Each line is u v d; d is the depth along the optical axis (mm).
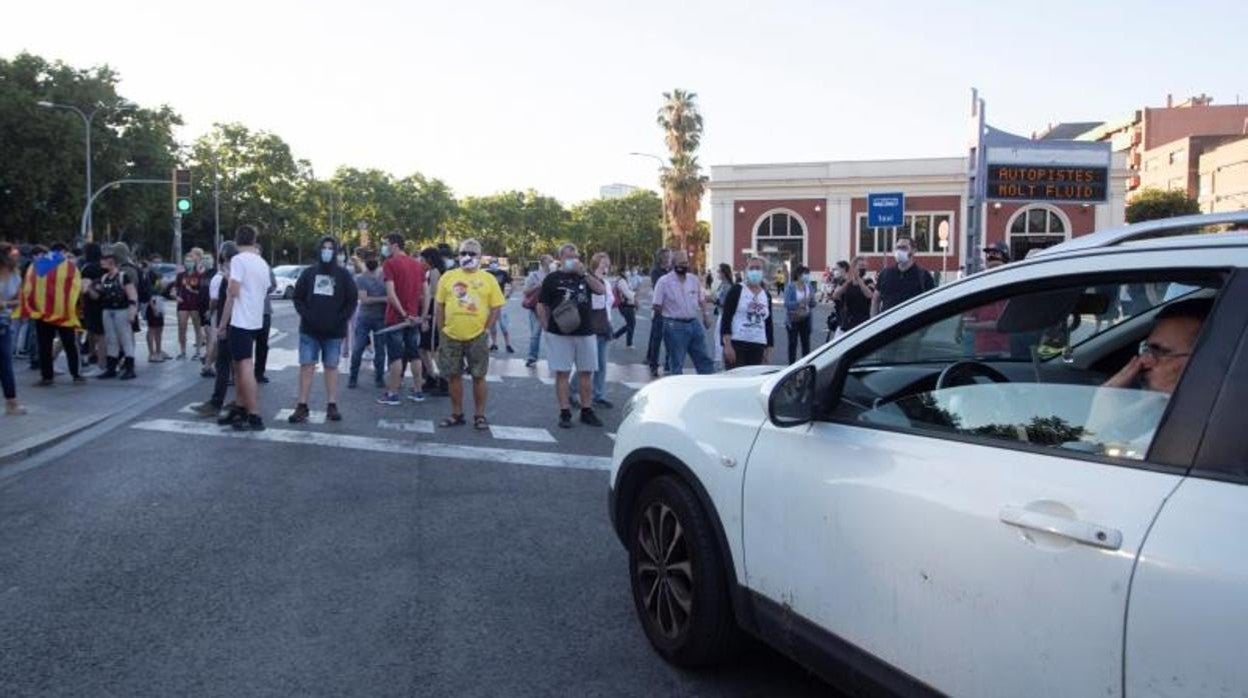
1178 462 2225
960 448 2783
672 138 55875
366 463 7879
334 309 9633
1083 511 2316
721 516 3674
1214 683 1983
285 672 3922
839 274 17422
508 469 7750
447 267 12930
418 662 4039
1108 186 17453
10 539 5691
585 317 9711
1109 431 2480
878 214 23969
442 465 7859
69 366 12344
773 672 3973
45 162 50156
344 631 4359
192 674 3893
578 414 10633
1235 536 2020
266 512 6328
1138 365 2590
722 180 50500
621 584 5035
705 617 3771
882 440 3039
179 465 7695
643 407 4379
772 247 50281
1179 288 2566
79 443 8578
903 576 2793
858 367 3518
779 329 27109
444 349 9469
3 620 4445
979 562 2537
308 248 96250
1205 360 2270
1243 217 2764
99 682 3812
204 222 82500
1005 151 17328
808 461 3252
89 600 4707
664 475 4102
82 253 14531
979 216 17500
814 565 3178
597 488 7141
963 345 3664
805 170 49312
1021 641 2414
